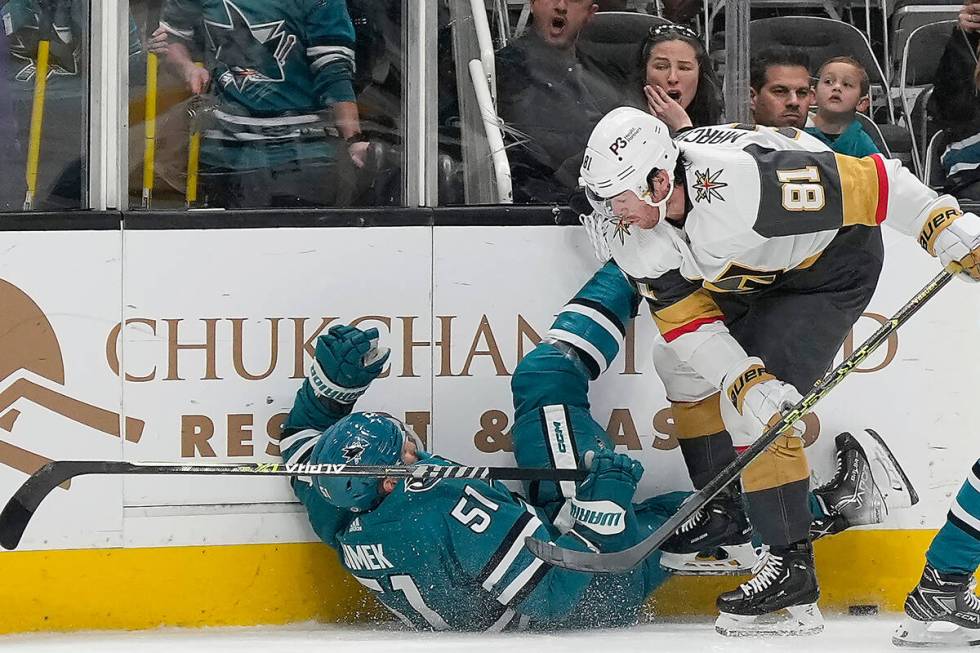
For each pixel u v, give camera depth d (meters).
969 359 12.55
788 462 11.10
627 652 10.70
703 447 12.02
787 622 11.31
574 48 12.41
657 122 10.40
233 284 12.01
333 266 12.09
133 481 11.97
